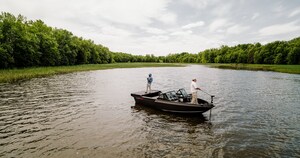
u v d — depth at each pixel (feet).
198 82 105.70
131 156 25.80
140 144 29.35
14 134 32.12
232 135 33.47
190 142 30.40
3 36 130.52
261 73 171.53
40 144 28.68
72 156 25.43
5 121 38.11
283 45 325.42
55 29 234.58
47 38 182.60
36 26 196.13
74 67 195.62
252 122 40.42
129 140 30.68
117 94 67.41
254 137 32.81
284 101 59.67
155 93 57.93
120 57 475.31
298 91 77.46
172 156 25.99
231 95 69.05
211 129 36.14
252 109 50.47
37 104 51.37
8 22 139.95
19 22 150.71
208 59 520.42
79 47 252.83
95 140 30.40
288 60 294.66
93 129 34.91
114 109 48.44
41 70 137.80
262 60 347.36
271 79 121.39
